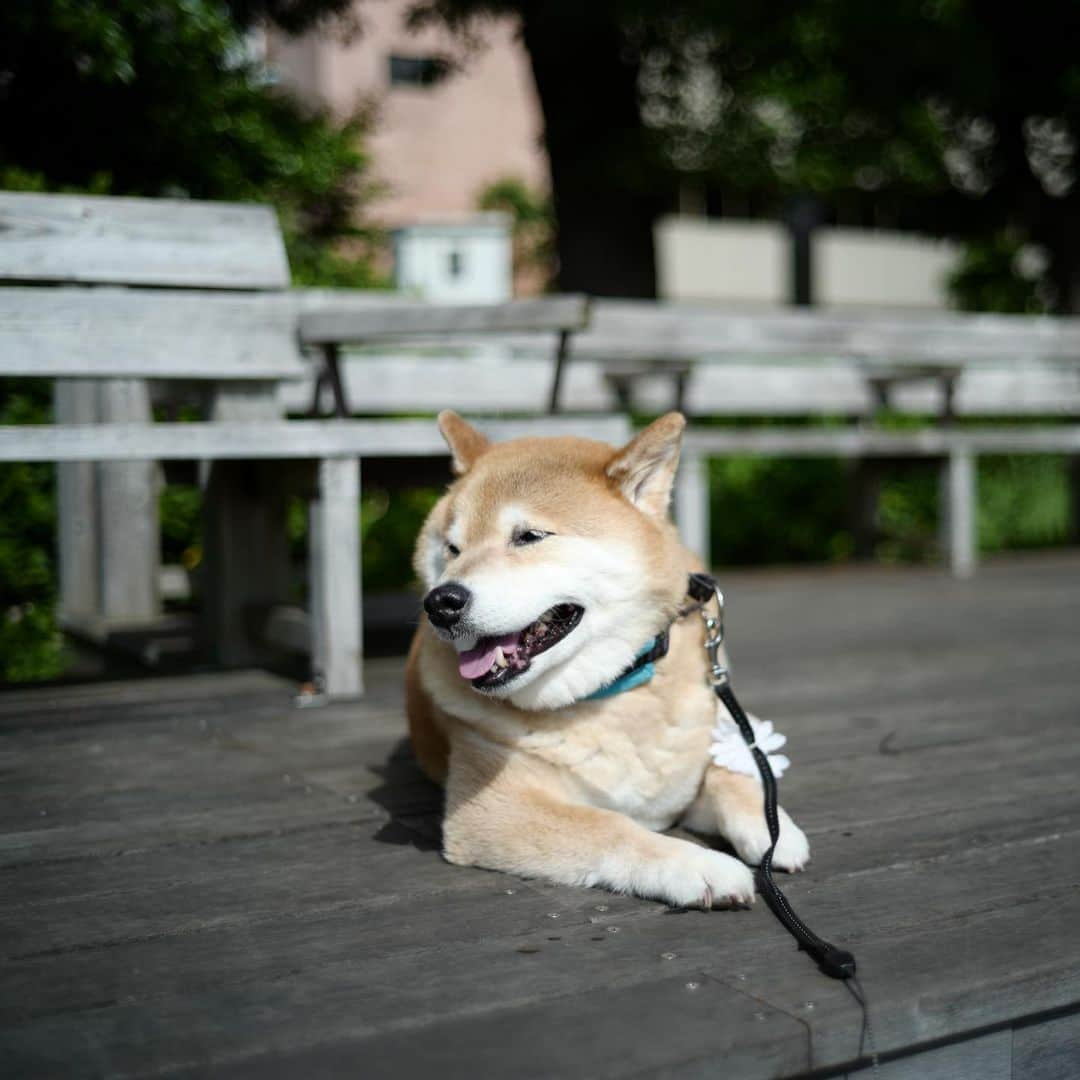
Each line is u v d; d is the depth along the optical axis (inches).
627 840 86.4
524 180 637.9
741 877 81.9
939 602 242.8
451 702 96.0
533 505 95.2
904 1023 67.8
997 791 112.0
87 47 211.9
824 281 872.9
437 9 394.9
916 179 554.6
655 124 475.8
